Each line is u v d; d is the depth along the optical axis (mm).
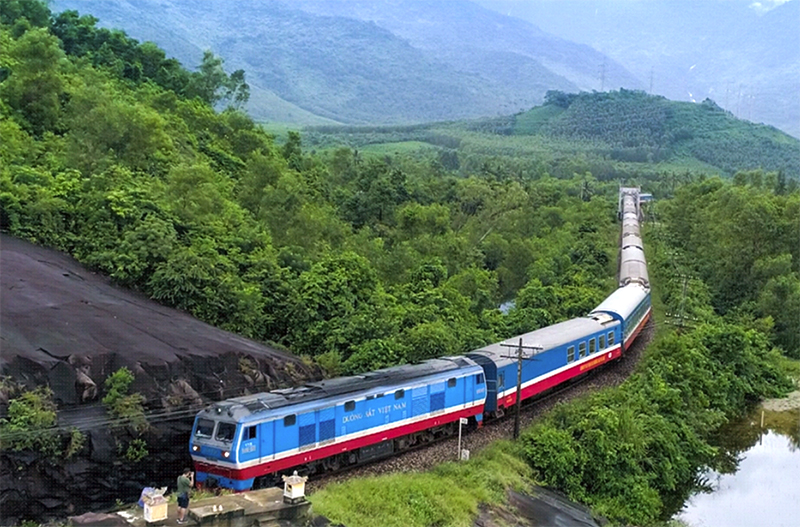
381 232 84438
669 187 165125
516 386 40781
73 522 21828
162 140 59969
